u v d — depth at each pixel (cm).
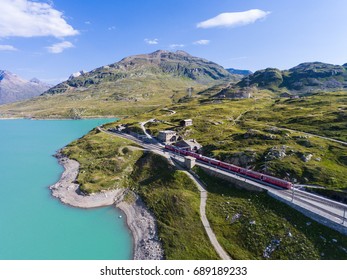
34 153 15762
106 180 9694
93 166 11156
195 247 5928
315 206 6228
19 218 7750
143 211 7825
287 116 15112
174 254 5806
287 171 8069
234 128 13988
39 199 9031
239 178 7956
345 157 8594
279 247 5534
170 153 11212
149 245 6269
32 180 10950
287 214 6250
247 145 10612
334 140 10331
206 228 6500
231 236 6156
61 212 8081
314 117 13450
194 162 9419
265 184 7562
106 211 8119
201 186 8388
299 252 5297
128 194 8969
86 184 9419
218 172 8531
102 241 6588
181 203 7544
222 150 10619
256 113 17162
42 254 6119
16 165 13162
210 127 14538
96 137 15525
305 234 5622
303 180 7650
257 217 6444
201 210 7194
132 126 16562
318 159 8631
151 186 9006
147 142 13638
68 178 10544
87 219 7656
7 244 6512
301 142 10012
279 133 11488
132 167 10738
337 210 6056
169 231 6619
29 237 6794
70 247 6366
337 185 7144
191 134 13875
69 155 13725
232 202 7244
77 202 8606
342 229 5362
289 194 6906
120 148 12669
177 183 8669
